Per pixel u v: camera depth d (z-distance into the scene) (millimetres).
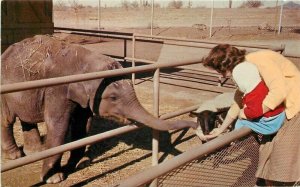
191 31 24094
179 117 7070
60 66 4414
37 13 9742
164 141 6031
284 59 3078
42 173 4566
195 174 2451
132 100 4133
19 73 4578
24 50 4684
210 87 9359
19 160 3305
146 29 25234
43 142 5656
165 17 34875
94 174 4816
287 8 36188
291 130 3023
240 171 2969
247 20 31594
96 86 4168
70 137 5398
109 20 30906
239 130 2736
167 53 15266
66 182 4594
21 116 4805
